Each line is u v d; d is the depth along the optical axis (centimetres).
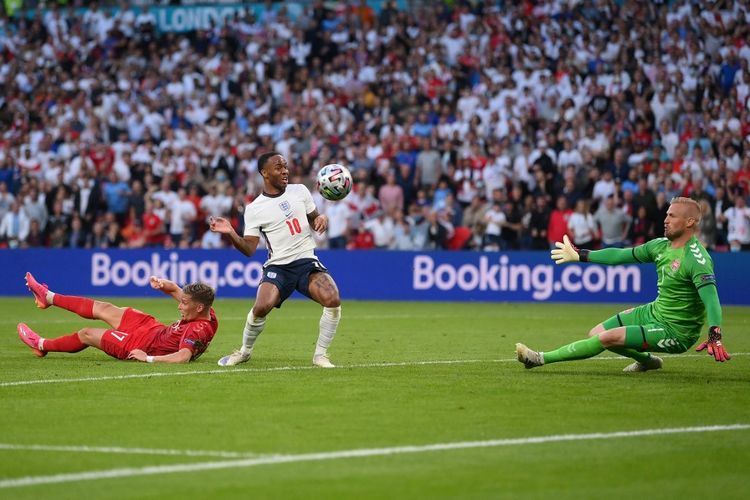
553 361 3073
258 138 7881
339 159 7488
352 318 5522
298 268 3203
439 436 2134
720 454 1988
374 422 2278
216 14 9406
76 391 2691
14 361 3334
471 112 7888
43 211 7831
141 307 6353
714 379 2969
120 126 8344
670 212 2836
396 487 1736
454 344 4100
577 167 7069
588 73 7956
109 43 9200
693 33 7850
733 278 6650
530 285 6888
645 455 1977
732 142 7031
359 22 9031
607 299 6750
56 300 3378
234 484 1745
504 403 2528
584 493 1708
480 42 8388
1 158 8200
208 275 7344
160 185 7681
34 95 8944
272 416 2344
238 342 4138
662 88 7444
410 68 8412
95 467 1859
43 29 9462
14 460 1912
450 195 7175
